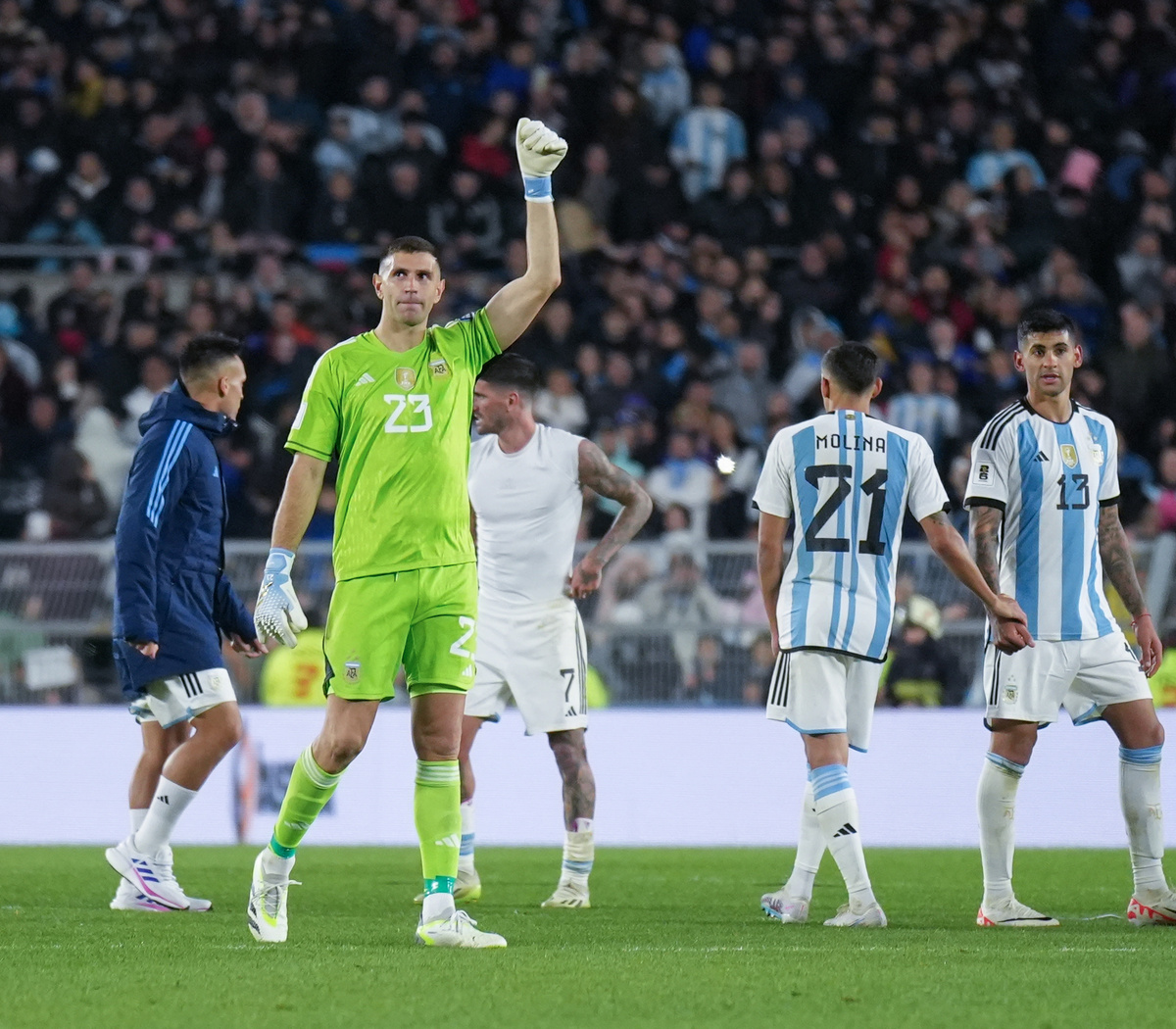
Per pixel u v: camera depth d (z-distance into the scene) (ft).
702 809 164.76
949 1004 53.57
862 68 258.16
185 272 230.68
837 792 80.38
